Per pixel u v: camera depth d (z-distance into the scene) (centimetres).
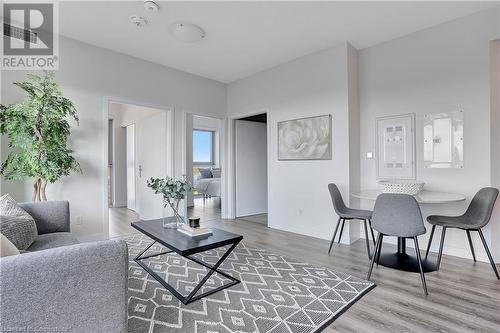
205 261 279
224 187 520
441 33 303
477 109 279
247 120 548
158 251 310
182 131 448
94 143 348
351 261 282
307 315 181
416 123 321
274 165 437
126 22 296
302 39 340
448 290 215
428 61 312
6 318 89
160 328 166
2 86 286
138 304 193
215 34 326
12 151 288
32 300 93
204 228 232
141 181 513
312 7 271
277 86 431
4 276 88
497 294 208
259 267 264
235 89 505
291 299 202
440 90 304
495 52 274
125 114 603
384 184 284
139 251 310
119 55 373
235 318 177
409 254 300
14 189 293
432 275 244
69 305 101
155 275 239
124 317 114
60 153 279
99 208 351
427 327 168
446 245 299
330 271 254
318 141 375
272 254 304
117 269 112
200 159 917
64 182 325
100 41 340
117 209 592
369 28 314
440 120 303
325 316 180
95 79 350
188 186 279
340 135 351
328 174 364
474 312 184
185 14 281
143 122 505
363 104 369
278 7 270
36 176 271
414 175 322
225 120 519
